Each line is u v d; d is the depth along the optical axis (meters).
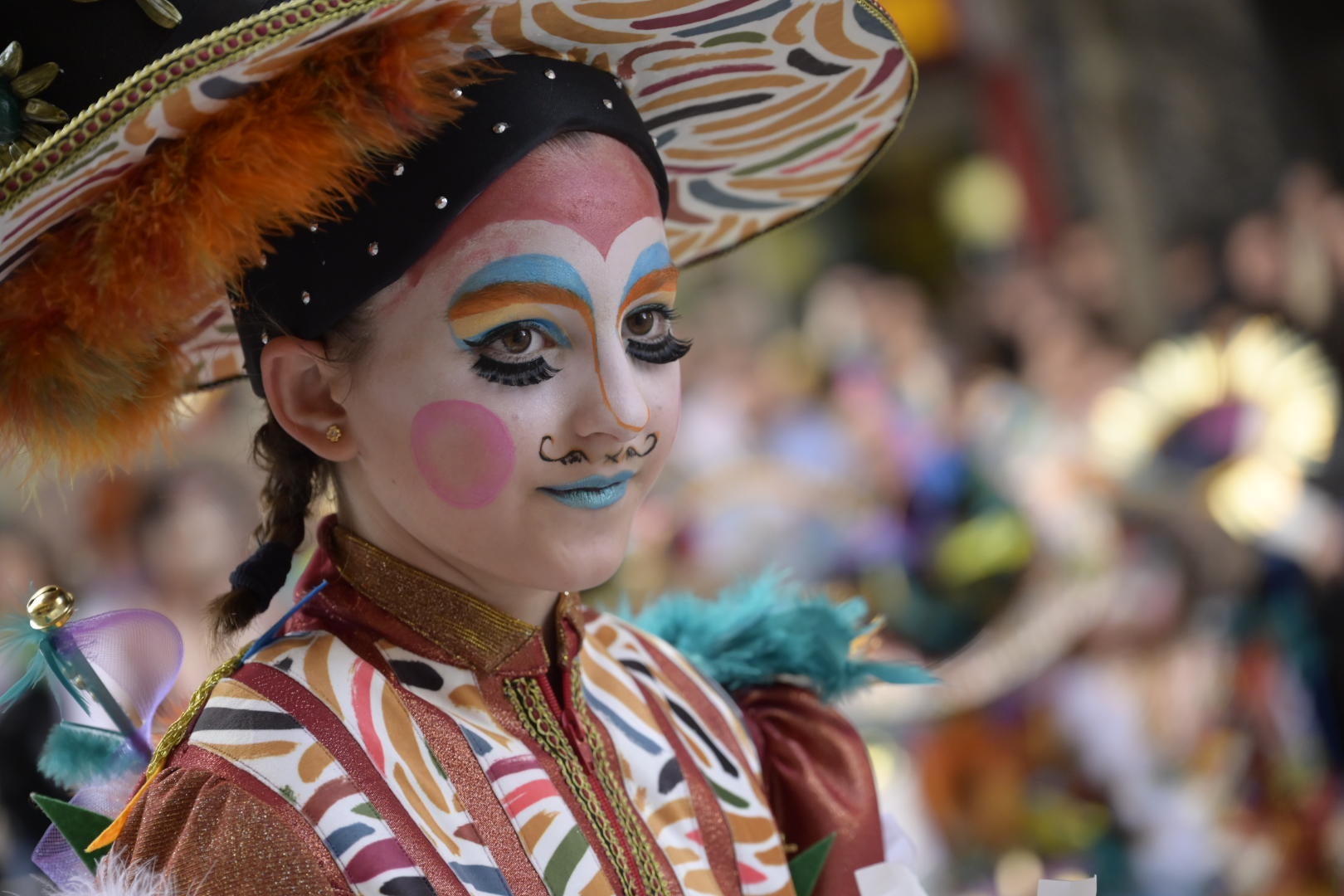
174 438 1.25
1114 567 3.62
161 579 2.73
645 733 1.29
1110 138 7.20
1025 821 3.41
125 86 0.93
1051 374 4.53
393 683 1.15
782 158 1.44
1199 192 7.11
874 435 3.99
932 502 3.76
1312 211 3.97
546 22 1.12
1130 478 3.76
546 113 1.10
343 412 1.16
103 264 1.06
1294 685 3.57
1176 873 3.39
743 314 6.14
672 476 4.23
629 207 1.13
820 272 7.82
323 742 1.08
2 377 1.11
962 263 7.71
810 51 1.26
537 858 1.12
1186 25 7.17
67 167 0.95
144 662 1.20
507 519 1.11
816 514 3.81
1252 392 3.76
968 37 7.47
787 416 4.36
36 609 1.13
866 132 1.42
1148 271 6.72
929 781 3.40
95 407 1.13
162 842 1.06
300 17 0.94
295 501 1.22
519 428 1.10
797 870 1.36
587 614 1.40
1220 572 3.64
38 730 1.78
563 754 1.19
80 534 2.81
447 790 1.11
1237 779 3.49
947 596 3.64
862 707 3.37
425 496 1.12
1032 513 3.68
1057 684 3.53
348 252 1.10
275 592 1.20
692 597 1.59
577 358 1.11
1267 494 3.67
